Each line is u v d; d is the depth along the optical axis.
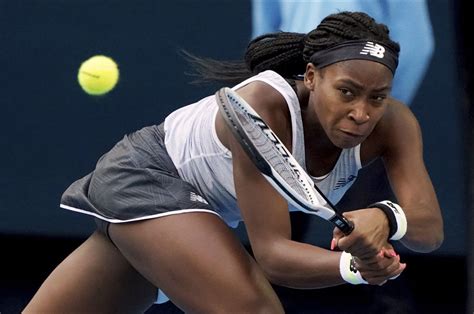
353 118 10.59
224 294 11.34
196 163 12.01
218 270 11.36
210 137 11.80
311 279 10.59
